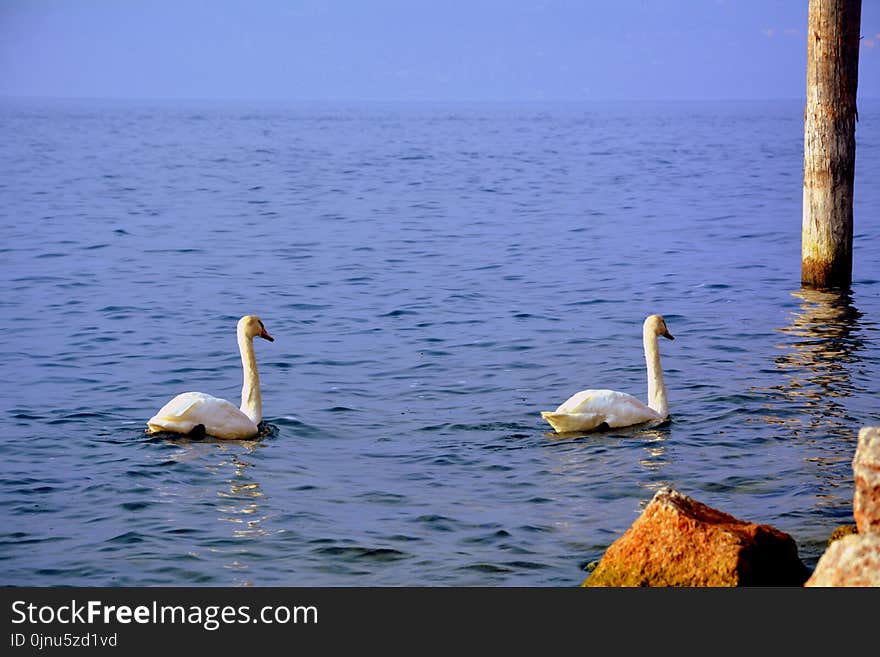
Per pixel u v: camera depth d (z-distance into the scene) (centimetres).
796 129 12519
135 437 1416
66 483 1241
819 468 1260
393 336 2052
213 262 2938
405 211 4175
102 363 1845
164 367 1822
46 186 5056
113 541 1079
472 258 3005
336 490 1222
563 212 4100
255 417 1487
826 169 2270
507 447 1375
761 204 4194
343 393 1656
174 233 3519
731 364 1772
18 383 1708
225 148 8631
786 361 1778
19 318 2208
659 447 1351
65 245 3219
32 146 8494
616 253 3050
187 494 1209
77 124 14050
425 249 3181
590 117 19238
